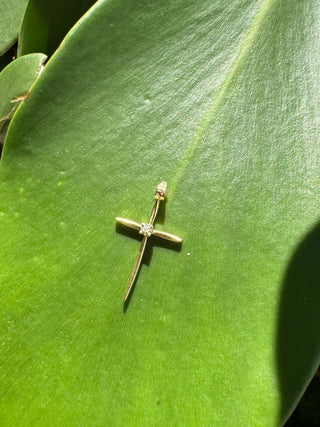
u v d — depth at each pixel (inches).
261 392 3.8
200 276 4.0
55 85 4.0
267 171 3.9
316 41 4.0
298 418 5.8
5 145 4.0
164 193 3.9
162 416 3.8
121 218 4.0
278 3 4.0
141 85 4.0
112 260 4.0
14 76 4.5
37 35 4.8
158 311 4.0
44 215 4.0
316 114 3.9
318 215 3.9
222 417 3.8
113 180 4.1
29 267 4.0
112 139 4.0
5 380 3.9
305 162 3.9
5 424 3.8
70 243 4.0
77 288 4.0
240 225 3.9
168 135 4.0
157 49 4.0
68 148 4.1
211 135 4.0
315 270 3.8
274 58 4.0
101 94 4.0
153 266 4.0
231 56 4.0
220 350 3.9
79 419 3.9
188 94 4.0
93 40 4.0
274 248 3.9
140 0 4.0
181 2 4.0
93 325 4.0
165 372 3.9
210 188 4.0
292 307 3.8
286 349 3.8
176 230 4.0
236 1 4.0
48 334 4.0
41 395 3.9
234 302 3.9
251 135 4.0
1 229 4.0
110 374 3.9
